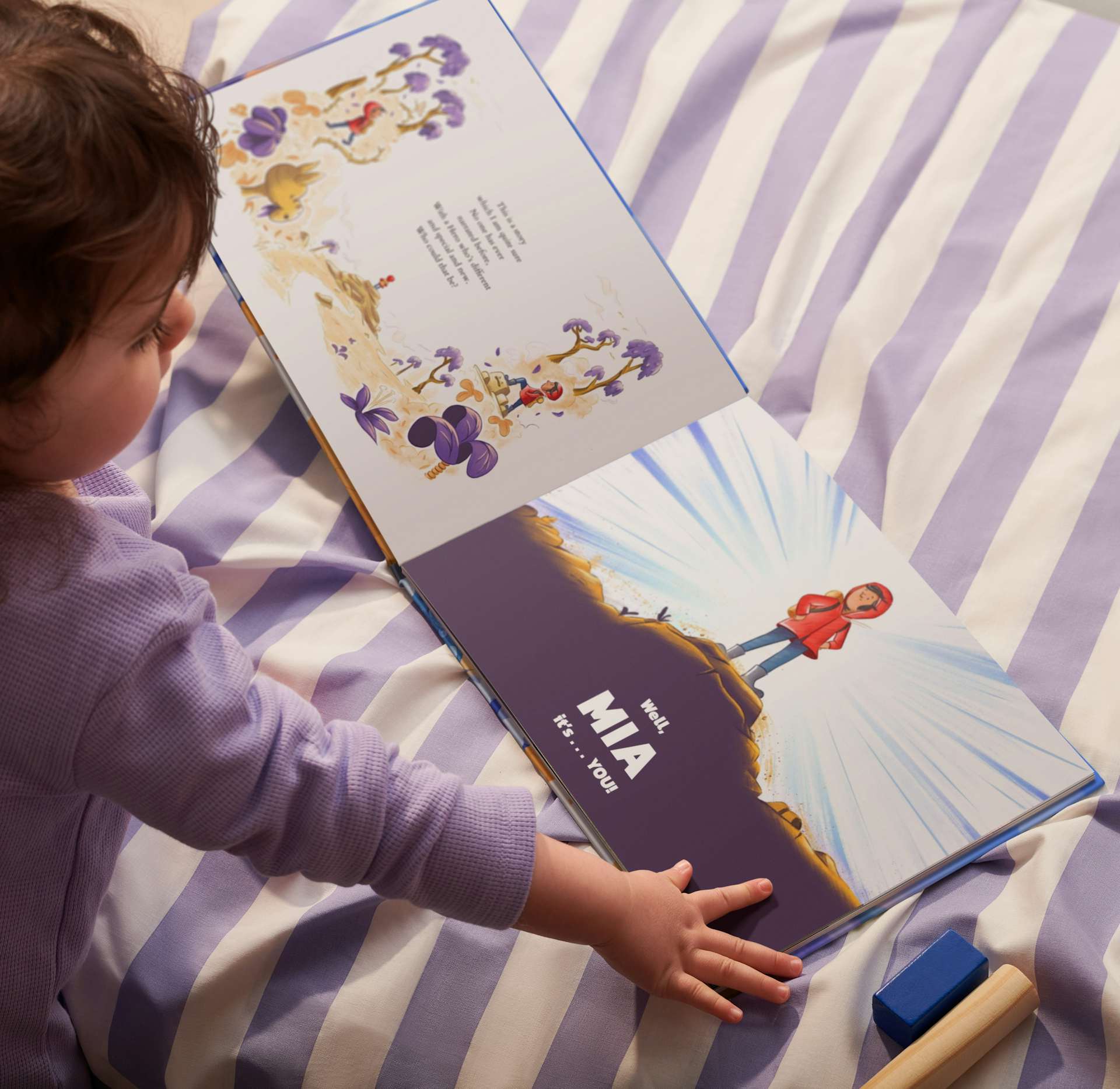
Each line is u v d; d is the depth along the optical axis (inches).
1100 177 35.0
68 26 18.2
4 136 16.0
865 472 31.7
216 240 33.0
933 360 32.9
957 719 26.9
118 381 18.8
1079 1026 23.6
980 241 34.6
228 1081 25.0
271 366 33.7
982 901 25.0
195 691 19.8
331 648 29.1
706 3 40.1
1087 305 33.0
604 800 26.1
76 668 18.9
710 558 29.5
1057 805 26.0
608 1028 24.8
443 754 27.8
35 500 19.8
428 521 30.2
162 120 17.5
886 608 28.5
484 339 32.2
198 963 25.5
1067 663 28.1
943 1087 22.7
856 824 25.7
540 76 36.0
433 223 33.6
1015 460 31.1
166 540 30.2
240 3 40.1
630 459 31.2
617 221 34.0
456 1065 24.8
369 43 36.3
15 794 20.6
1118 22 44.1
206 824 20.0
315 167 34.2
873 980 24.5
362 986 25.4
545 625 28.6
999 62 37.7
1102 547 29.6
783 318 34.6
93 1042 26.2
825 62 38.4
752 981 24.0
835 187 36.3
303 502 31.8
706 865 25.4
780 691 27.4
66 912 24.0
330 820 20.9
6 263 16.2
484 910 22.1
